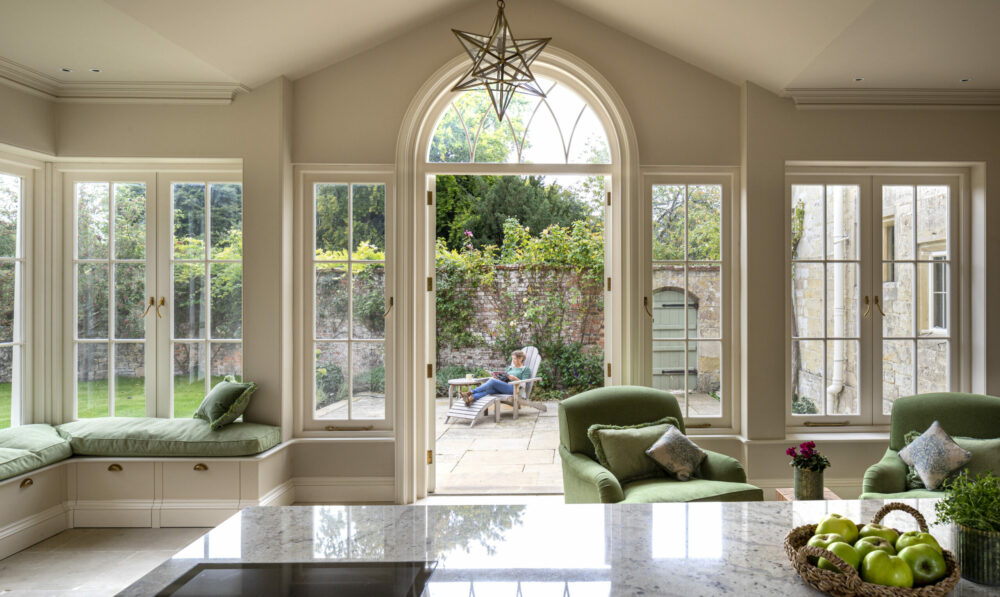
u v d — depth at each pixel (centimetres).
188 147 425
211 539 150
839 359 442
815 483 319
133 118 424
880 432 436
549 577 127
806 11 328
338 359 448
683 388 442
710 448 431
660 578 127
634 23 416
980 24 324
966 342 439
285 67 418
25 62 381
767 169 423
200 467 392
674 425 367
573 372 912
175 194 445
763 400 423
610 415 366
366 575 128
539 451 608
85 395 445
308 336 446
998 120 423
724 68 422
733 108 434
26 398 429
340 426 447
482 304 923
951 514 131
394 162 439
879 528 130
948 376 442
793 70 387
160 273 445
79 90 417
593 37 438
